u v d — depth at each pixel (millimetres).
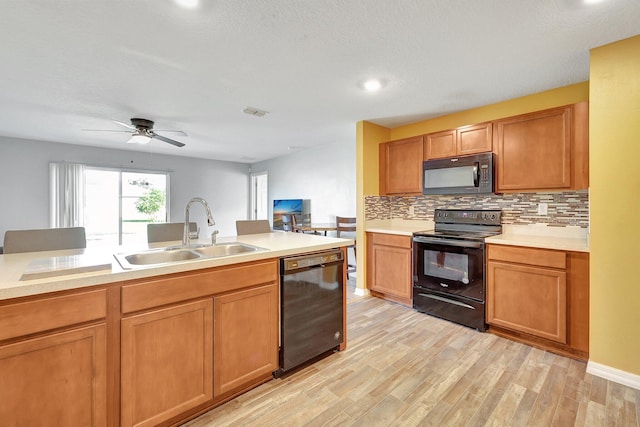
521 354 2244
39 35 1793
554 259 2215
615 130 1871
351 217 4680
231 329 1679
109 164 5430
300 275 1985
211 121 3689
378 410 1641
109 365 1305
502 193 2854
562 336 2184
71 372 1214
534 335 2334
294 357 1962
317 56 2088
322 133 4336
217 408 1653
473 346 2371
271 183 6629
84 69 2258
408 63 2189
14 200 4617
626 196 1840
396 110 3256
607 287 1914
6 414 1098
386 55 2076
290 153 5930
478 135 2891
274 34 1812
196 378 1551
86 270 1314
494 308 2553
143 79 2449
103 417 1284
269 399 1730
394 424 1536
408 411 1631
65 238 2121
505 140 2709
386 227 3879
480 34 1812
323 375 1972
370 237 3627
